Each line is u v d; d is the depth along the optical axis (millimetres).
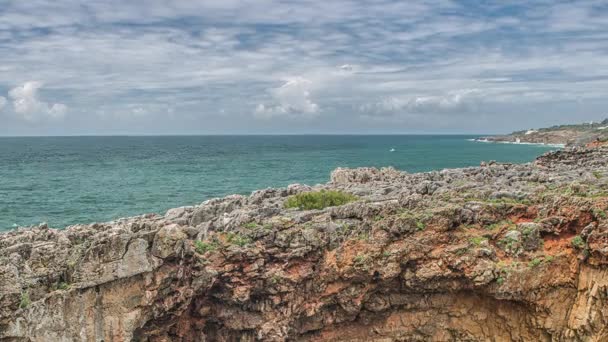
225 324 26953
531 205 28375
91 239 24016
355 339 28531
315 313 27156
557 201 27594
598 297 25250
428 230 27172
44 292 21312
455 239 27172
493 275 25922
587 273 25875
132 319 23031
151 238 23500
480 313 27859
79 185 104688
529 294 26281
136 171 138000
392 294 27906
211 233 26594
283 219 27578
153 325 24641
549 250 26688
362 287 27094
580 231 26594
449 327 28219
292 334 27219
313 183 107812
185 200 84312
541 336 27172
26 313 20266
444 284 27078
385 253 26625
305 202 32750
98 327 22250
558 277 26438
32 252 22422
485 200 29625
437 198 30781
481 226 27656
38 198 86000
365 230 27375
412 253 26828
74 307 21531
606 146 58531
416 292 27688
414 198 29625
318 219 28281
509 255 26469
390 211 28422
